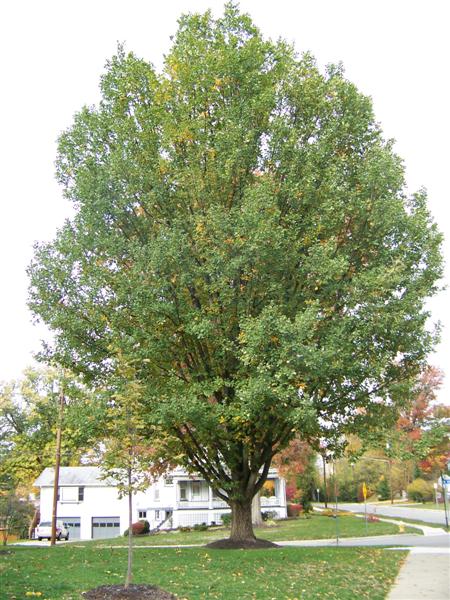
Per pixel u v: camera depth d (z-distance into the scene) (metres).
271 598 12.74
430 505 67.81
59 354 20.77
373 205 19.89
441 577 15.88
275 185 19.98
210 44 22.34
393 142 22.41
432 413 58.97
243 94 21.34
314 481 66.12
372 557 19.52
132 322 19.56
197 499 55.69
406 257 19.94
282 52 22.38
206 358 20.50
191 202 20.72
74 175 21.88
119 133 21.33
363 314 18.39
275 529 39.75
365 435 19.72
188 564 16.70
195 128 20.75
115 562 16.94
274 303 19.03
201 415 18.00
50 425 52.84
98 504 61.50
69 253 20.14
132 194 20.67
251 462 21.62
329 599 13.05
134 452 13.42
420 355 20.11
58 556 18.42
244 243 18.27
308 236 19.59
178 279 19.33
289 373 16.34
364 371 18.88
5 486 51.66
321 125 21.58
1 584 12.36
